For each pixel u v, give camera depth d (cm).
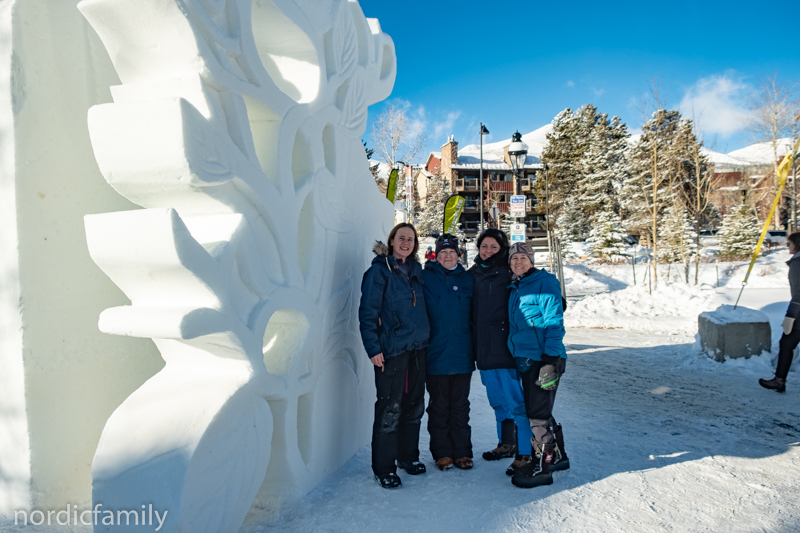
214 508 196
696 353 721
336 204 314
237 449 207
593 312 1337
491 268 336
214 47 204
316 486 290
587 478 307
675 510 262
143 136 183
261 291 223
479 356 332
